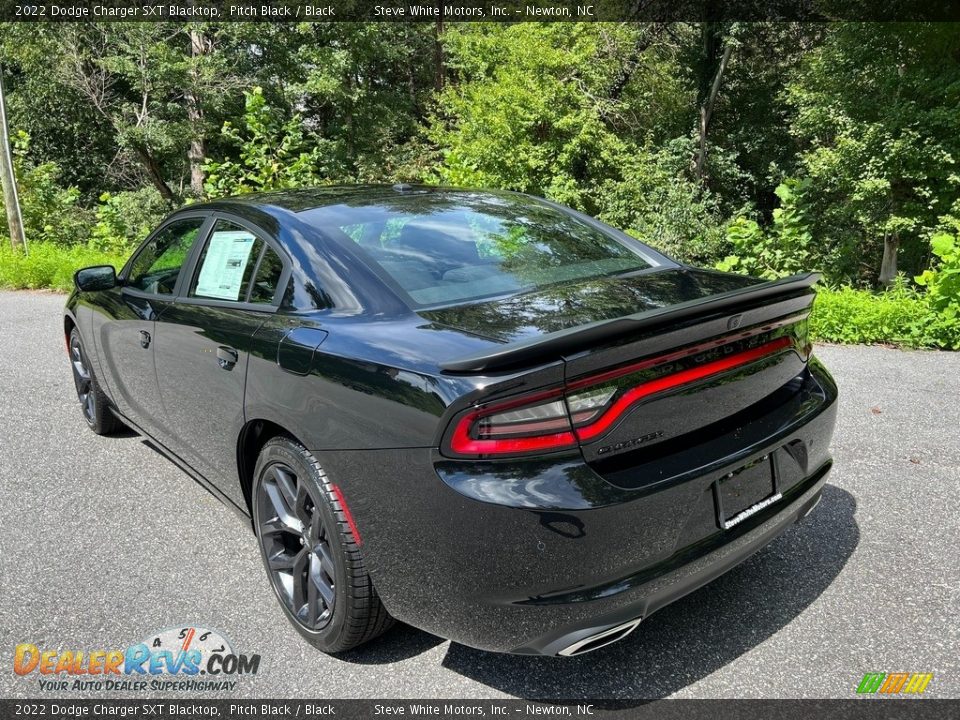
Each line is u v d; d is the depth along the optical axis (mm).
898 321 6570
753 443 2135
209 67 23922
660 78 26688
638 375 1900
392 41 28406
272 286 2619
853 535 3023
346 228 2672
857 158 19391
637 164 22000
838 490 3453
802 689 2145
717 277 2766
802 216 10617
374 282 2398
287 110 27234
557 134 22234
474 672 2287
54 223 20016
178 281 3168
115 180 27203
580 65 21734
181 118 25172
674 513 1939
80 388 4625
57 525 3324
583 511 1784
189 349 2893
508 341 1998
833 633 2395
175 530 3264
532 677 2250
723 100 31547
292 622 2484
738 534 2104
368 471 2037
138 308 3355
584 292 2434
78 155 27969
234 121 25469
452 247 2689
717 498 2061
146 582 2840
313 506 2338
